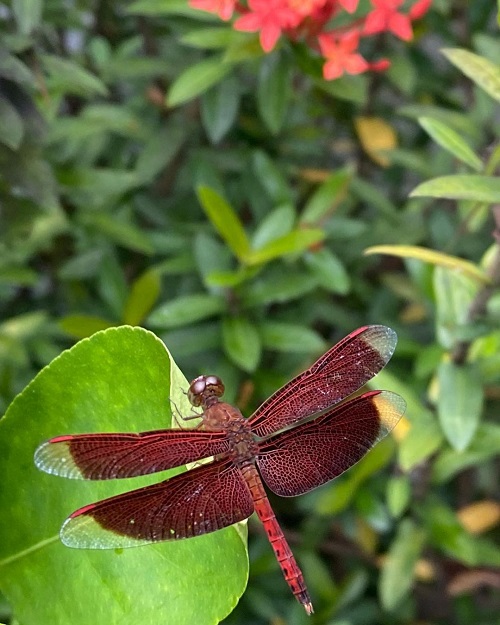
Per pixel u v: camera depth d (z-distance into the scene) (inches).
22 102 7.4
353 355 4.9
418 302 9.7
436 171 9.7
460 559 8.8
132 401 3.8
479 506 9.4
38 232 8.6
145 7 8.5
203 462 4.4
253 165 9.6
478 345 7.5
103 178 8.6
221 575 3.6
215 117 8.8
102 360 3.7
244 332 8.0
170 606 3.6
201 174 9.6
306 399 4.9
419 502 8.7
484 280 6.6
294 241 7.5
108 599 3.6
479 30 10.5
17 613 3.7
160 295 9.8
